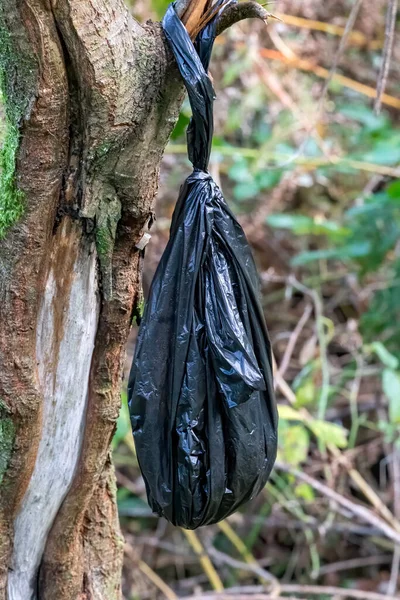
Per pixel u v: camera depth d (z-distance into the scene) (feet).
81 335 3.67
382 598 9.02
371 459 11.66
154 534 11.57
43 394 3.67
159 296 3.71
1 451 3.65
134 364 3.73
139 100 3.21
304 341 11.91
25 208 3.29
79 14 2.92
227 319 3.70
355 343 11.75
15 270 3.39
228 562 10.25
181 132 6.09
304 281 12.05
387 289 10.64
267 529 11.62
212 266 3.74
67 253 3.46
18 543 4.03
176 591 11.07
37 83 3.05
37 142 3.18
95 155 3.25
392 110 13.39
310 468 10.11
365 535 11.60
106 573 4.45
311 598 11.00
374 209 9.76
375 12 11.82
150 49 3.20
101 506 4.37
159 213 11.11
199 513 3.80
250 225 11.69
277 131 11.24
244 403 3.77
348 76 12.82
